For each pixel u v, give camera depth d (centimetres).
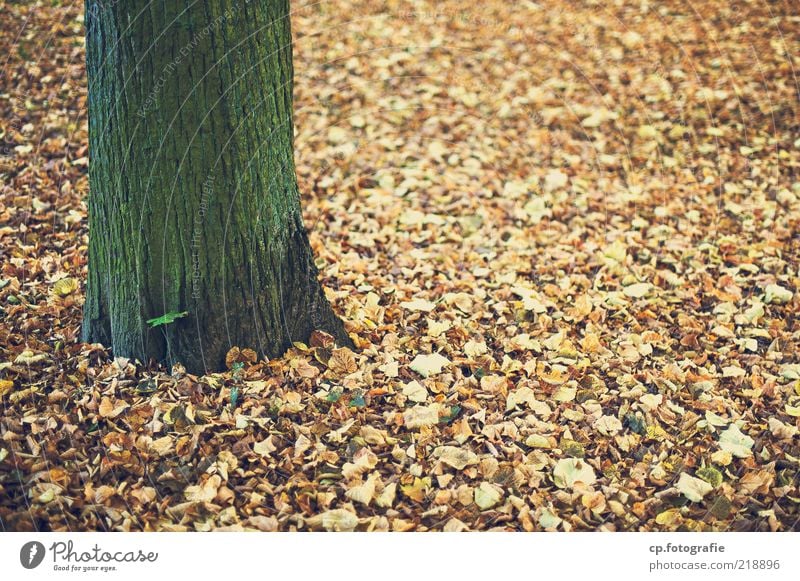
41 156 503
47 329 351
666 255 461
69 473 282
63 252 416
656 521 287
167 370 326
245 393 317
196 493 280
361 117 612
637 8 777
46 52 597
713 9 761
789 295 414
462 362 351
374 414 318
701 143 581
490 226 493
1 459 281
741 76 658
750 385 355
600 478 301
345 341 357
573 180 543
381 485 289
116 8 287
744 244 470
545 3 798
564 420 326
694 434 323
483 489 289
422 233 479
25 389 310
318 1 785
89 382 320
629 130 602
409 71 684
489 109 633
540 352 368
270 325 333
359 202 511
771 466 308
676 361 370
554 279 440
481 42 734
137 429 300
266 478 289
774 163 553
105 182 312
